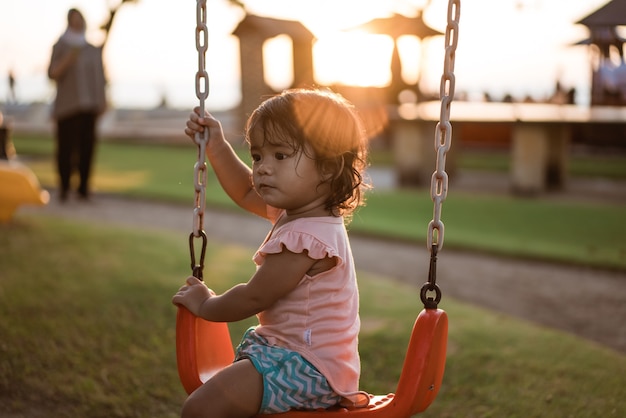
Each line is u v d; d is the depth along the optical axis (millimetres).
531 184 10062
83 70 7758
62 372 3131
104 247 5438
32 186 6164
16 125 21234
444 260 6039
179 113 27047
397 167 11094
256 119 1940
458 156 15828
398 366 3371
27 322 3576
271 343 1946
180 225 7246
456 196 9969
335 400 1937
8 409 2803
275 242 1917
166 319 3820
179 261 5152
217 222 7590
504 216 8234
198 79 2082
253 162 1981
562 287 5168
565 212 8523
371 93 14391
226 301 1963
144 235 6113
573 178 12055
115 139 18125
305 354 1896
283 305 1950
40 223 6277
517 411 2898
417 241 6766
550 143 10758
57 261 4855
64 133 7973
